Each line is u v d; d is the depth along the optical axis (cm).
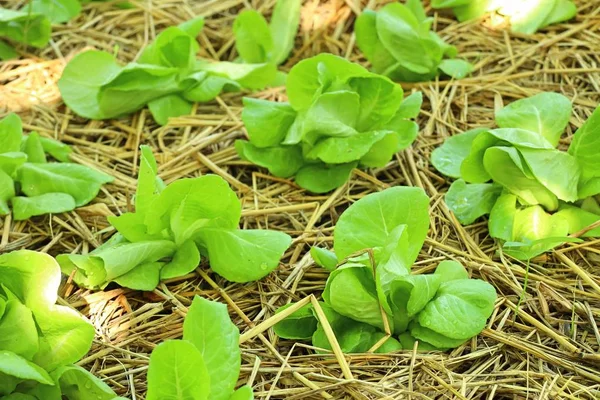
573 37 196
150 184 159
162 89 185
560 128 169
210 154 182
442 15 204
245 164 180
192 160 180
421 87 190
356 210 157
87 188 173
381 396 150
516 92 188
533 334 157
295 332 156
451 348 155
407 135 176
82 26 204
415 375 152
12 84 192
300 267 164
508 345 155
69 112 188
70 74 186
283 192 176
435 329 152
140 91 184
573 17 199
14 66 196
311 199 174
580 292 160
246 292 162
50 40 200
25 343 149
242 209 173
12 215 171
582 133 163
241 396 144
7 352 146
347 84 174
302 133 172
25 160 171
